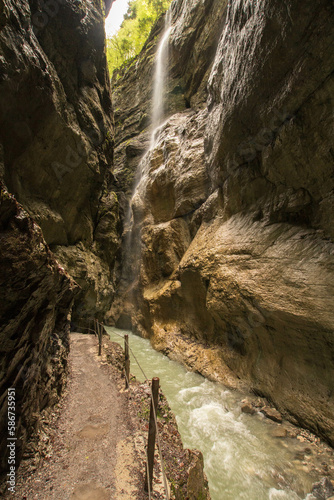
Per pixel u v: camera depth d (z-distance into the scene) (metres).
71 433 3.77
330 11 4.38
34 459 3.05
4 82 6.12
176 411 6.41
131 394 5.05
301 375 5.76
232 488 4.16
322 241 5.85
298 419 5.44
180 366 9.51
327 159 5.50
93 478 2.93
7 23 5.94
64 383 5.12
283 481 4.18
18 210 2.17
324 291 5.29
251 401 6.50
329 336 5.07
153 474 3.04
